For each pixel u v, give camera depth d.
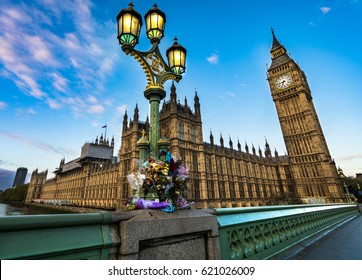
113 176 64.38
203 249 3.69
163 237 3.02
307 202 67.06
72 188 96.81
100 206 66.75
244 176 61.03
